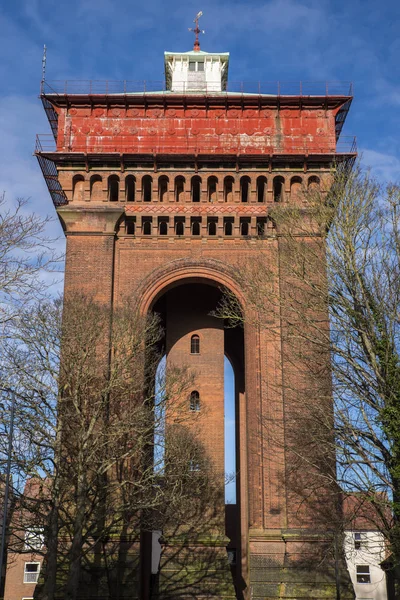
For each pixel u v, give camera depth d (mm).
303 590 38781
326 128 48000
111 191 47062
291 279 41344
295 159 46250
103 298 44531
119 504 36500
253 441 42812
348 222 32906
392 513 32344
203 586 43781
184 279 45875
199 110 48188
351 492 31172
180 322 51219
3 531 31703
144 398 42219
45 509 38500
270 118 48156
